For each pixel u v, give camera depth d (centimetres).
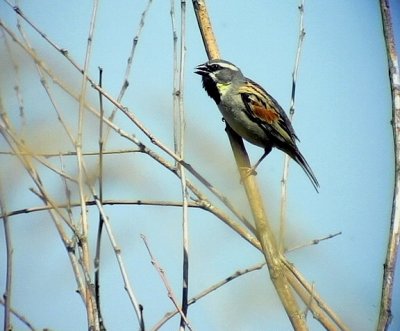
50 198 734
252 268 778
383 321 594
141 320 679
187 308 707
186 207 761
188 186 864
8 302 670
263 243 732
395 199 644
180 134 815
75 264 741
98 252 736
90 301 714
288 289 671
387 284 606
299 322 646
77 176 780
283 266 706
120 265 700
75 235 739
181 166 798
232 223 816
